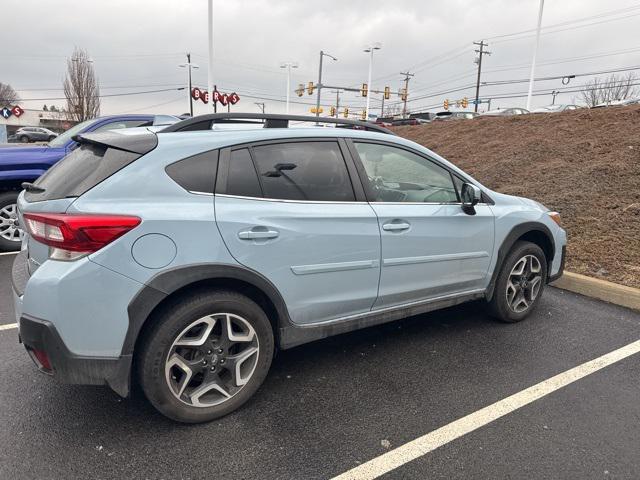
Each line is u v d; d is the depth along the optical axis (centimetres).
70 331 228
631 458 246
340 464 240
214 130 283
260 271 268
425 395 304
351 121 336
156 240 238
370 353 363
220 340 266
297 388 311
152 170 248
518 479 231
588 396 305
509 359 355
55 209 237
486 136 1385
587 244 606
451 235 356
